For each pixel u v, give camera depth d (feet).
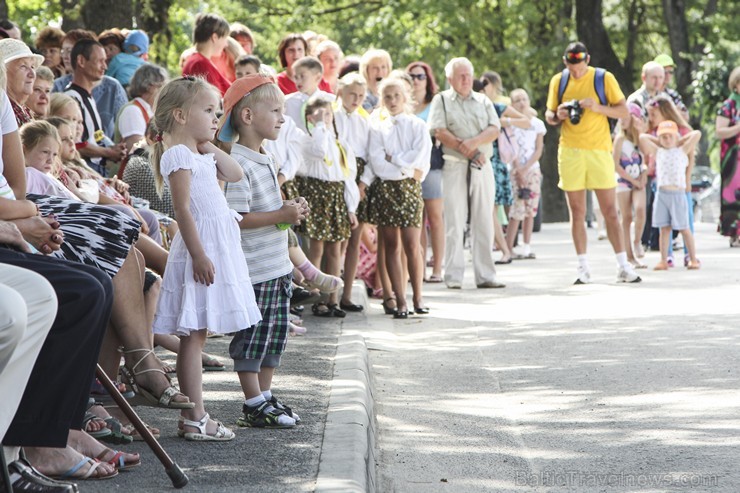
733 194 85.20
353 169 51.01
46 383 22.76
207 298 28.02
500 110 81.00
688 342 46.14
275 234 30.55
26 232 25.34
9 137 27.78
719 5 172.76
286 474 25.34
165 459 24.29
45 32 59.57
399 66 182.70
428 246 80.43
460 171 65.82
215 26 53.72
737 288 62.49
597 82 66.33
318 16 173.27
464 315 55.42
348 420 30.35
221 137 30.96
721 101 118.32
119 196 39.19
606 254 85.35
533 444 31.78
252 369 30.07
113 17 79.36
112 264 27.76
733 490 26.86
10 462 23.03
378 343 47.37
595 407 35.76
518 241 90.68
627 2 188.14
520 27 176.45
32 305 21.47
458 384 40.04
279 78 58.90
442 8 164.55
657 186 72.38
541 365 42.73
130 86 49.60
